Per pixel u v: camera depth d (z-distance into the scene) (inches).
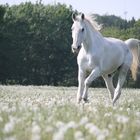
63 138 305.6
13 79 3097.9
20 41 3198.8
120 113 516.7
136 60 840.9
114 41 783.1
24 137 322.0
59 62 3213.6
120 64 787.4
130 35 3316.9
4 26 3230.8
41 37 3253.0
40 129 339.3
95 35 724.0
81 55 714.2
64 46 3255.4
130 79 2389.3
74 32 695.1
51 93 1144.8
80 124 369.1
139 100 910.4
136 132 366.9
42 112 465.1
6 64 3078.2
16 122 380.5
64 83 3161.9
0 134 334.0
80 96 707.4
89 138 319.3
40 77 3161.9
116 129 378.6
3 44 3107.8
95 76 709.9
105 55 739.4
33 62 3161.9
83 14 701.9
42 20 3356.3
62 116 438.0
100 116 464.1
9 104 611.8
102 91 1437.0
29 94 1040.2
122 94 1229.1
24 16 3361.2
